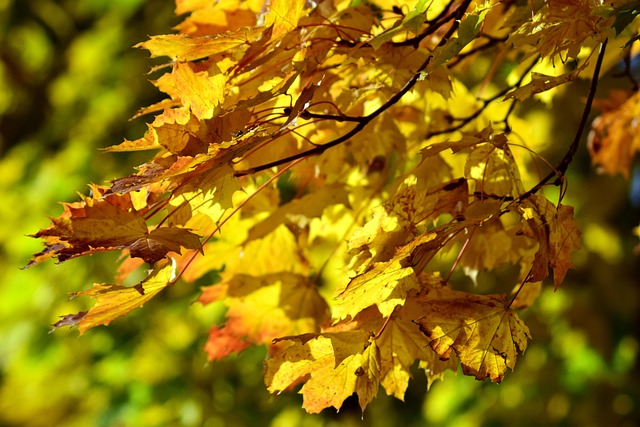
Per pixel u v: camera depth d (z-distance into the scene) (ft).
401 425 14.83
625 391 13.15
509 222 6.28
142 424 13.34
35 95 19.66
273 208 5.74
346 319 4.94
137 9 16.25
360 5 5.15
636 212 13.16
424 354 4.94
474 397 13.69
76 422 15.85
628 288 12.75
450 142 4.89
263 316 5.89
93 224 4.49
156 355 13.62
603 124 6.56
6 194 16.67
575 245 4.70
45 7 18.93
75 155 15.55
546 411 13.20
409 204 4.74
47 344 14.55
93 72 16.67
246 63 4.85
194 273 5.85
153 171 4.57
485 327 4.58
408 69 5.02
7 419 16.21
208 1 5.40
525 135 6.44
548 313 12.98
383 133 5.48
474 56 6.06
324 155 5.46
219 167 4.63
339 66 5.14
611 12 4.63
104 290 4.57
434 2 5.45
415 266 4.65
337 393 4.77
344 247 5.97
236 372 13.60
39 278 14.96
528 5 5.30
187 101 4.70
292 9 4.80
